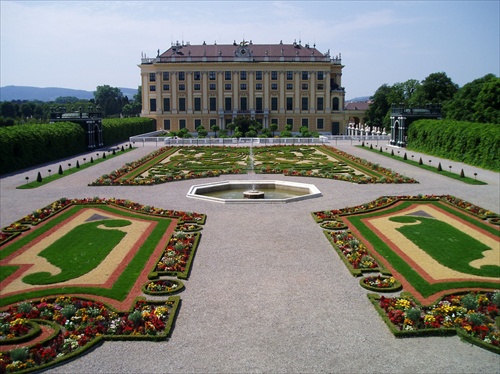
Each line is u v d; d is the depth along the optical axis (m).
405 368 20.73
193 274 31.16
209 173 68.62
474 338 22.67
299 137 124.81
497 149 71.69
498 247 36.41
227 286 29.23
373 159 85.44
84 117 101.00
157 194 55.75
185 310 26.11
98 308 25.86
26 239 38.66
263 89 151.88
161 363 21.14
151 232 40.06
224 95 152.12
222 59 150.88
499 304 25.86
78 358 21.58
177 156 89.38
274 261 33.44
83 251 35.56
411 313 24.12
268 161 83.00
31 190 58.12
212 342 22.83
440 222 43.06
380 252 34.97
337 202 51.16
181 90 152.38
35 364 20.98
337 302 26.98
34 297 27.81
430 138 92.06
